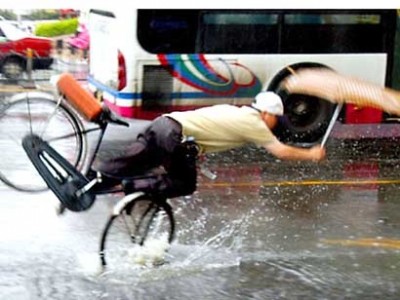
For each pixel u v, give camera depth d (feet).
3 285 22.04
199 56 41.22
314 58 42.70
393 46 43.88
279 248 25.93
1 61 62.03
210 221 28.40
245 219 28.81
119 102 41.09
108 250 24.66
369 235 27.48
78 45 60.85
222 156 38.96
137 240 23.88
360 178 35.47
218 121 23.06
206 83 41.52
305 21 42.34
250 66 41.91
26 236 25.99
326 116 43.01
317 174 36.04
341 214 29.84
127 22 40.37
